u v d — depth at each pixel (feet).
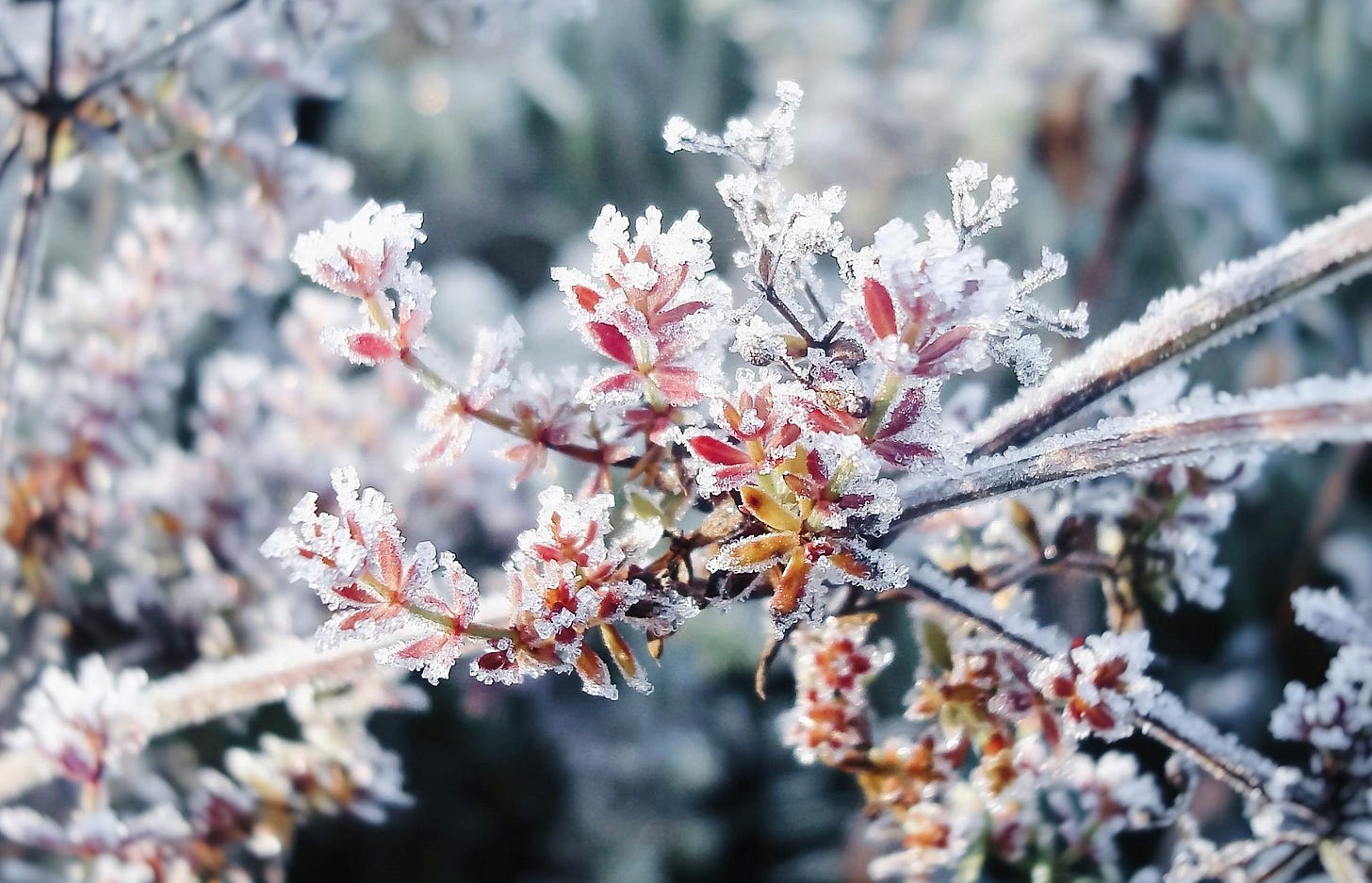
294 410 1.56
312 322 1.54
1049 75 2.30
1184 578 0.98
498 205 3.15
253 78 1.28
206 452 1.50
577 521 0.82
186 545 1.46
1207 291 0.85
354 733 1.18
